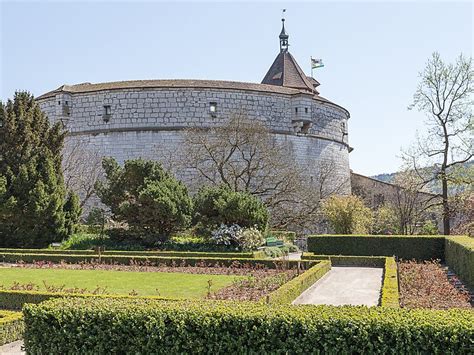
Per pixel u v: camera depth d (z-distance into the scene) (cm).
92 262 2236
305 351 661
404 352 630
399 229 4075
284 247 2862
